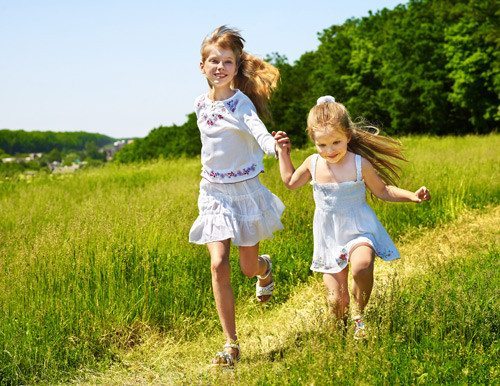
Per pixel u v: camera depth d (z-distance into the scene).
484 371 4.18
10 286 5.87
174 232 7.81
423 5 57.97
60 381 4.90
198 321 6.13
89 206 9.15
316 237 5.21
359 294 4.89
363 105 58.78
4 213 10.08
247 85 5.65
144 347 5.50
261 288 6.18
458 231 9.23
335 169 5.05
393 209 10.38
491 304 5.05
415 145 23.42
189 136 84.88
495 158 15.02
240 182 5.42
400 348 4.47
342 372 4.13
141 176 16.78
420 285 5.72
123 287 6.27
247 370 4.42
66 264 6.34
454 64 49.69
